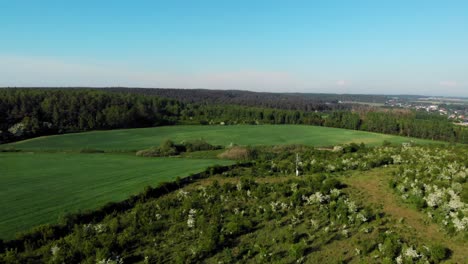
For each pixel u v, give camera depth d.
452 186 26.92
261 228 23.50
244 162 43.62
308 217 25.17
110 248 20.12
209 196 29.36
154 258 19.84
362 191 30.39
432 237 21.23
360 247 20.17
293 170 39.94
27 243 20.73
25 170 40.81
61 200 28.75
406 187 28.89
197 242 21.53
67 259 19.02
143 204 28.03
